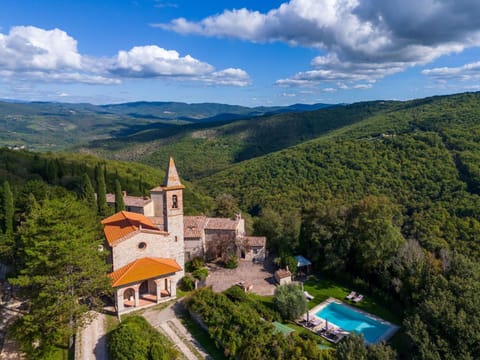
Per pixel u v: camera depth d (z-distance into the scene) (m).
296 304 33.09
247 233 60.53
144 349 24.75
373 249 41.84
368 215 43.75
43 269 26.03
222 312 29.61
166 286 36.47
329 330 32.31
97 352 26.25
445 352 25.78
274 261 45.62
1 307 32.84
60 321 25.31
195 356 26.42
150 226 37.97
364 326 34.25
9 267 42.47
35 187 49.16
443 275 34.72
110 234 35.59
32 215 28.91
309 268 47.53
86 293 28.22
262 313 32.56
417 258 39.50
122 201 60.44
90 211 43.41
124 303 33.06
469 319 27.17
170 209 36.03
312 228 48.22
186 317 31.56
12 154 100.38
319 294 40.88
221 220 49.81
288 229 51.97
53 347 26.34
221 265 46.09
